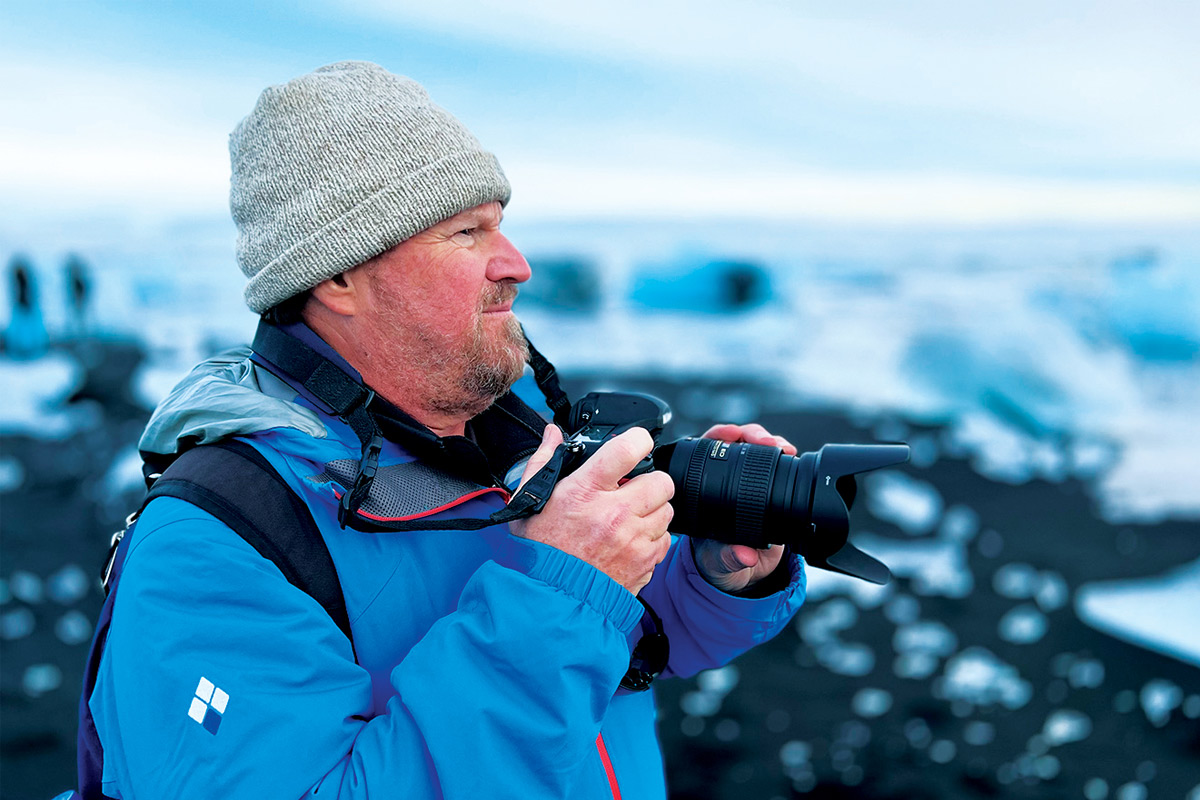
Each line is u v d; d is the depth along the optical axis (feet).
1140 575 17.61
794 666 14.97
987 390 28.99
